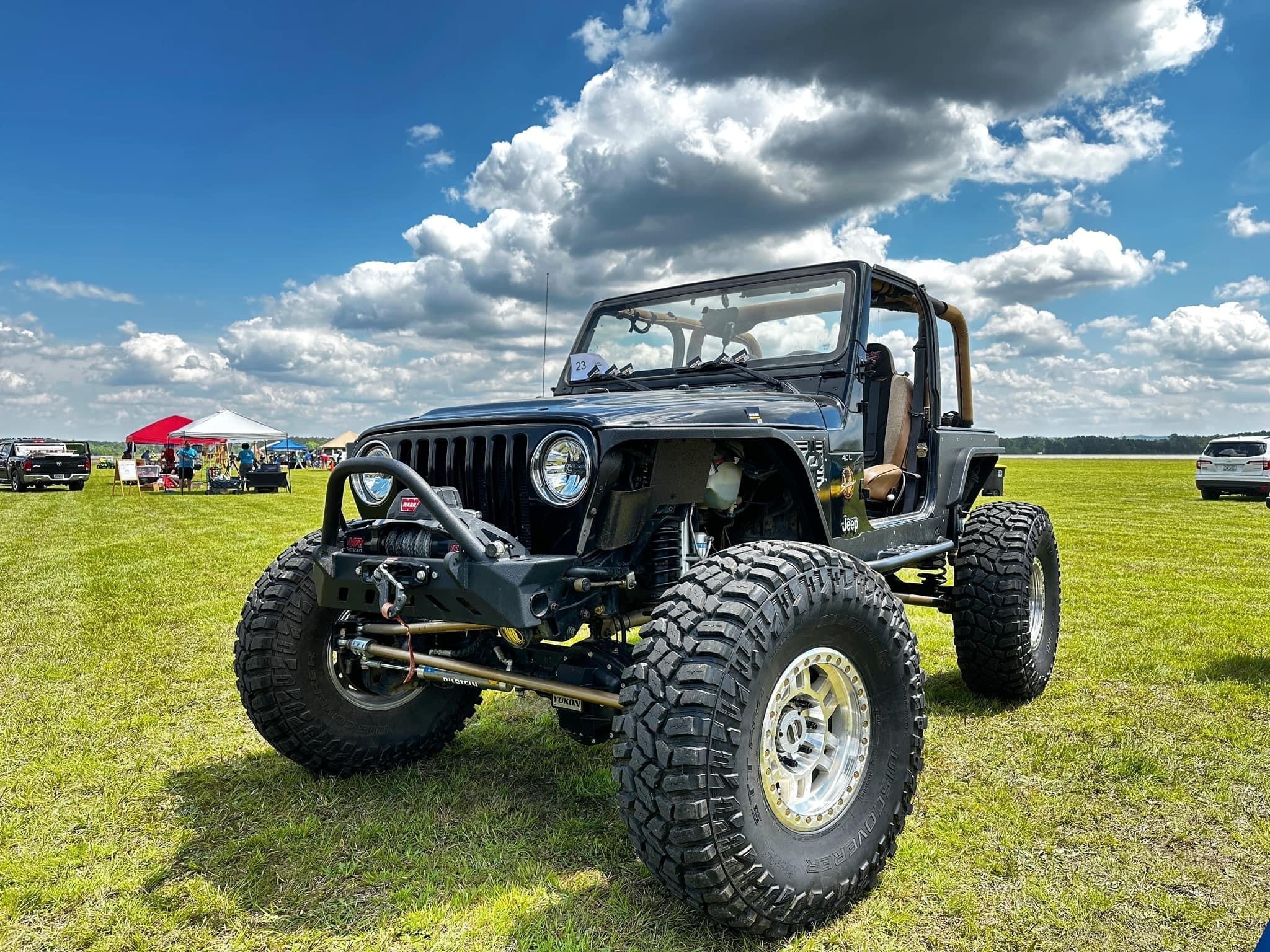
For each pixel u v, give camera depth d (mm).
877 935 2035
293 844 2520
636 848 1938
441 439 2508
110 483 28906
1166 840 2510
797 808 2057
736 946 1975
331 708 2938
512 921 2082
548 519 2318
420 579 2100
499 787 2967
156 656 4949
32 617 6125
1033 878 2285
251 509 17578
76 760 3244
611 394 3104
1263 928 2041
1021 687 3838
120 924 2102
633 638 4574
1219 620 5711
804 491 2713
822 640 2143
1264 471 17531
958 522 4082
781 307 3512
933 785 2939
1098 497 20406
